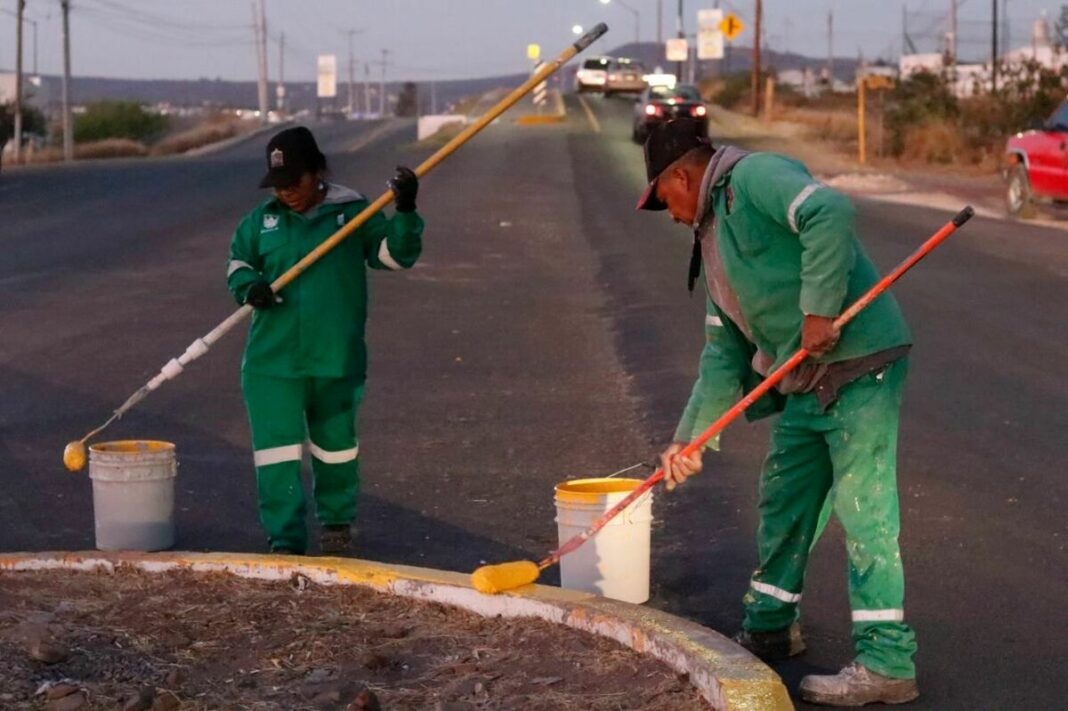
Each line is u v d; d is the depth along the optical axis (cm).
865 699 465
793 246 464
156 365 1166
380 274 1742
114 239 2233
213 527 708
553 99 6850
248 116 11644
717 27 6506
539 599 509
